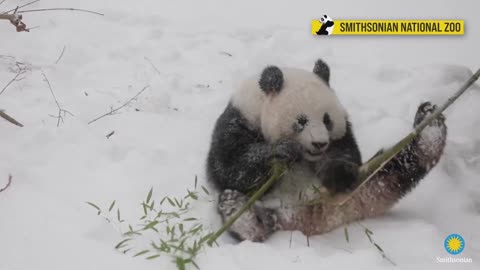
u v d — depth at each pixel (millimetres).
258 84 6195
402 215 6137
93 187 6262
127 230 5445
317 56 10648
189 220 5410
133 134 7625
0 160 6512
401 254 5090
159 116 8180
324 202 5586
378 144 7906
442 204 6484
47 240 5031
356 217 5871
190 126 8000
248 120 6090
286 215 5660
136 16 11875
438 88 9359
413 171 5895
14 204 5562
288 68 6430
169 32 11266
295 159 5840
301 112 5797
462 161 7590
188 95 9062
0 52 9781
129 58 10141
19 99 8250
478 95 9281
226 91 9211
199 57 10359
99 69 9664
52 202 5641
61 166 6645
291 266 4711
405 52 11328
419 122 5996
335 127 5953
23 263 4723
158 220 5613
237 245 5066
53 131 7270
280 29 11773
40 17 11320
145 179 6445
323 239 5516
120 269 4664
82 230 5203
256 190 5895
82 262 4758
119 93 8805
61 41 10398
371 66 10141
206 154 7203
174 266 4707
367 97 9297
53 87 8781
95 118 7949
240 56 10484
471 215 6355
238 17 13016
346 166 5418
